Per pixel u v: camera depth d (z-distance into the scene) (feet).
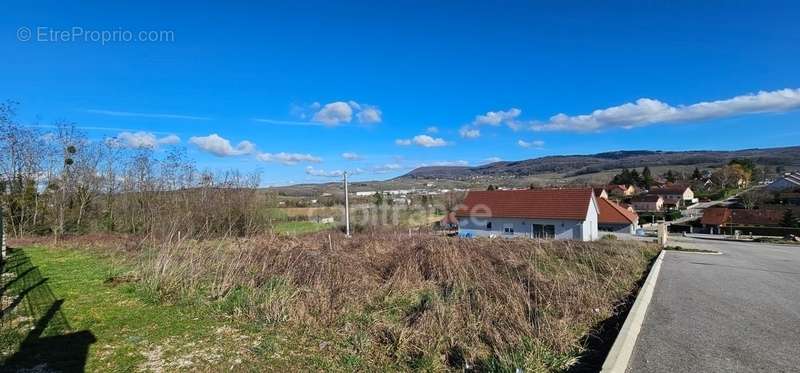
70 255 42.63
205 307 20.61
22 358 14.19
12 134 69.36
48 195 72.38
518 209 96.89
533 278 24.07
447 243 31.94
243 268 27.55
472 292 21.77
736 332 17.12
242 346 15.49
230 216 68.95
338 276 23.95
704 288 27.04
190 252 30.12
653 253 52.03
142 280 25.96
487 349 15.10
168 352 14.89
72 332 16.98
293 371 13.43
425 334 15.97
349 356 14.62
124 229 72.69
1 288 25.68
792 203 191.93
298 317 18.57
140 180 73.56
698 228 153.69
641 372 13.03
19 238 64.18
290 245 37.65
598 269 31.91
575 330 17.02
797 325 18.16
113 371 13.29
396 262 28.73
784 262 46.47
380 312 19.40
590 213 92.94
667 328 17.67
